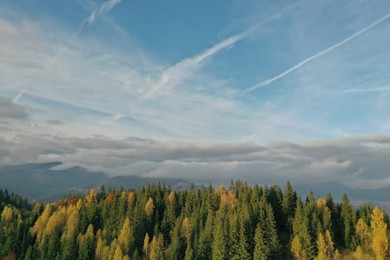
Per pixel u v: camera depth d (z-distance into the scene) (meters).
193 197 173.00
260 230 120.62
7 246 144.12
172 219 158.75
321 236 120.25
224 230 124.56
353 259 120.50
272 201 151.62
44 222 169.75
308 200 154.50
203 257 126.31
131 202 165.62
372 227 125.12
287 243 134.75
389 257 114.06
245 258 118.25
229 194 165.62
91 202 179.38
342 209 141.25
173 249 131.00
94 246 146.00
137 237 146.25
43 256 138.25
